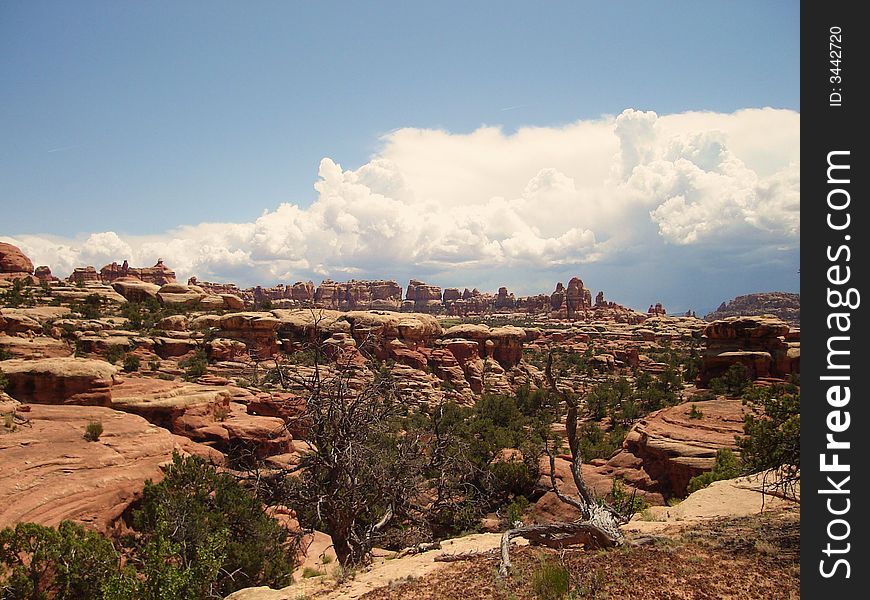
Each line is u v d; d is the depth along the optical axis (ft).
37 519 75.15
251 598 38.45
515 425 251.60
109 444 103.50
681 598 29.37
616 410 303.07
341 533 64.18
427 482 77.20
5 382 121.80
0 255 395.14
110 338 257.55
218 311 363.15
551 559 37.42
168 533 60.03
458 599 32.01
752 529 42.47
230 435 153.69
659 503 138.00
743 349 255.50
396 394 75.36
